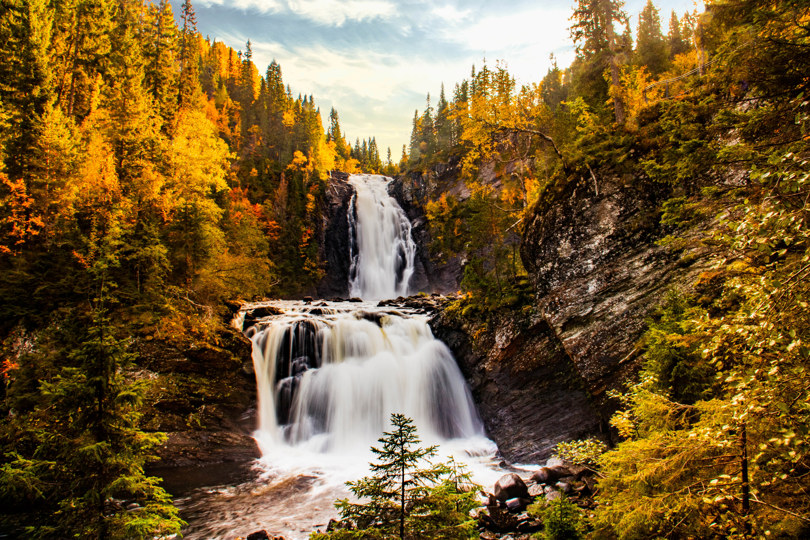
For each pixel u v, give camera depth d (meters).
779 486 4.64
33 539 5.79
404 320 27.03
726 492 4.73
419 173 76.69
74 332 6.61
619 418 9.27
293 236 62.44
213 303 25.59
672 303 11.51
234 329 23.80
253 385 21.92
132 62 43.97
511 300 21.25
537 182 29.19
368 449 20.31
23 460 5.96
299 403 22.70
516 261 28.05
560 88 57.94
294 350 23.94
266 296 51.38
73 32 40.06
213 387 20.23
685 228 14.33
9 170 23.36
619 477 6.36
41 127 24.22
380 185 87.12
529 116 25.33
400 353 25.19
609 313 15.75
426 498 5.82
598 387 15.55
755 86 7.21
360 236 71.94
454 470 6.34
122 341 6.53
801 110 6.34
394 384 23.62
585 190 17.62
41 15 34.22
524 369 20.02
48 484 5.98
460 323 24.22
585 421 16.86
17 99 29.88
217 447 18.66
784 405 3.84
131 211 25.05
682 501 4.95
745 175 12.80
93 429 6.21
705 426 5.09
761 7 7.14
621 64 28.97
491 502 12.41
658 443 5.74
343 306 36.38
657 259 15.02
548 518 7.99
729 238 5.05
